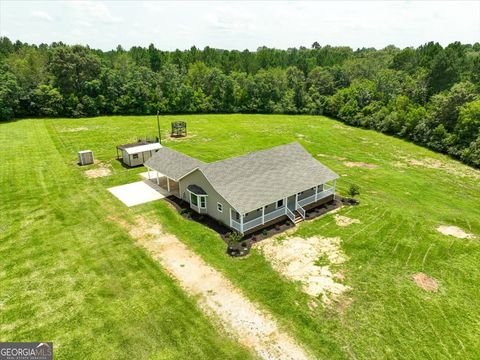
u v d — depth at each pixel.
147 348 14.71
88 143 48.41
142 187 32.78
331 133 62.91
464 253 23.08
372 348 14.98
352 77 95.31
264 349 14.80
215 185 24.75
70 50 72.06
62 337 15.20
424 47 101.81
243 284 19.03
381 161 45.59
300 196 28.80
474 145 44.78
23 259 20.94
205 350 14.67
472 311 17.52
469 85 53.75
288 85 89.88
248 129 64.62
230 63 105.31
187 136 56.78
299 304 17.58
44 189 31.77
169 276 19.56
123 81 77.06
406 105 65.12
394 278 20.02
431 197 33.47
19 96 65.69
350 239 24.23
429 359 14.51
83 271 19.89
